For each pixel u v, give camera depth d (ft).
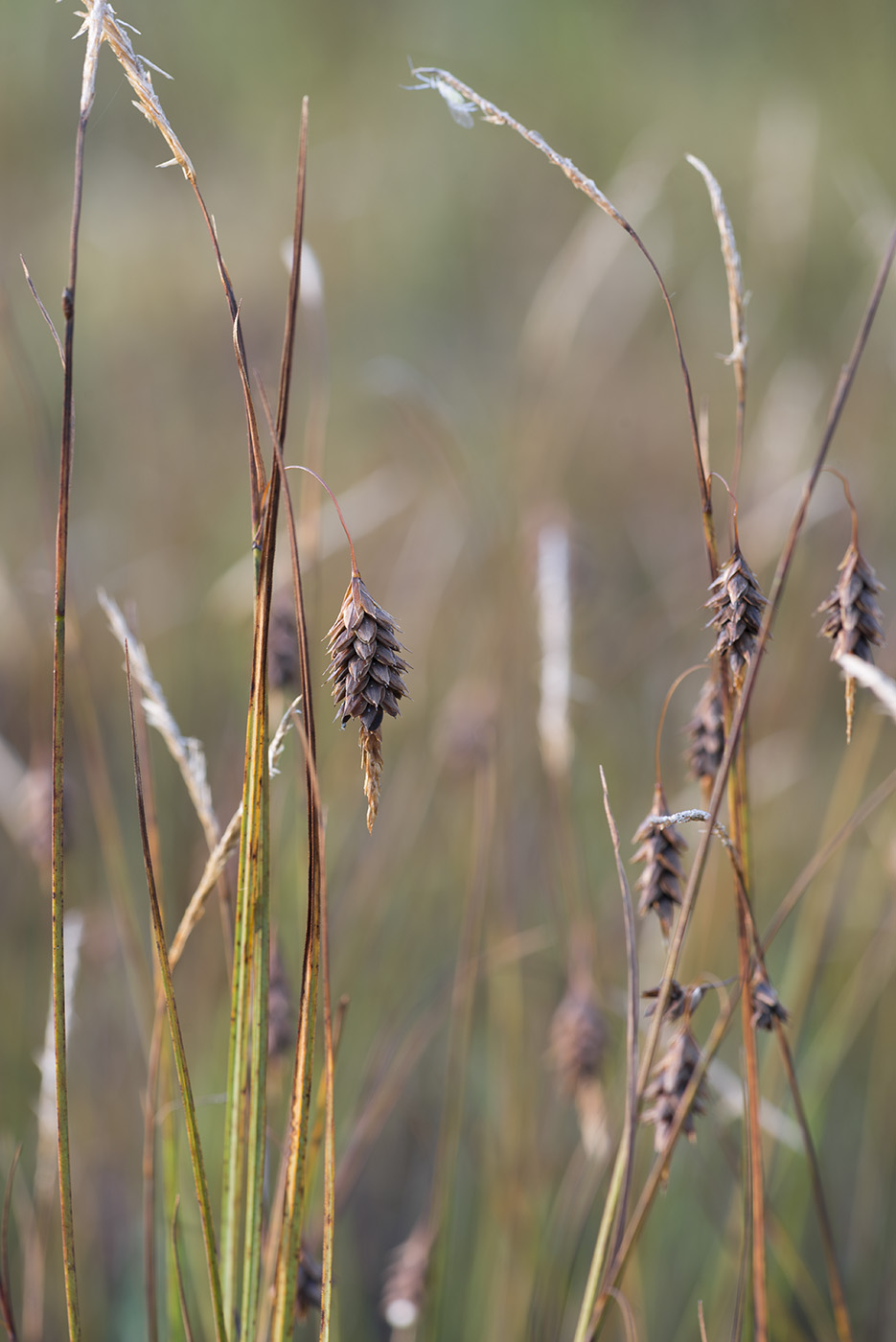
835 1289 2.09
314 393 2.17
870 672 1.91
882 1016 3.08
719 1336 2.43
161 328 7.75
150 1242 2.06
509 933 2.75
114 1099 3.11
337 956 3.11
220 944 3.10
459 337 8.30
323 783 3.32
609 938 3.36
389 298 8.89
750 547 3.74
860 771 2.59
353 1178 2.56
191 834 3.41
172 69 11.02
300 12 11.82
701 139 9.98
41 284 7.84
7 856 3.66
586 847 3.74
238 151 10.61
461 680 3.65
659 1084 2.00
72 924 2.19
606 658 4.75
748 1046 1.99
